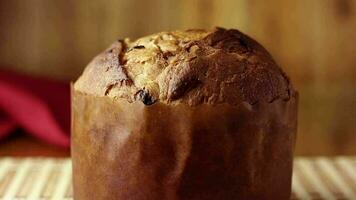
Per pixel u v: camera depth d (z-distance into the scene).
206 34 0.50
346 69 1.05
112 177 0.47
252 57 0.48
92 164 0.48
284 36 1.03
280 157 0.49
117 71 0.47
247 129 0.46
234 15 1.02
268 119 0.47
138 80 0.47
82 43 1.01
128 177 0.46
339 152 0.87
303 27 1.03
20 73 0.99
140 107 0.45
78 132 0.49
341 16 1.04
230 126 0.45
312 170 0.67
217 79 0.46
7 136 0.85
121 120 0.46
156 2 1.00
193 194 0.46
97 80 0.48
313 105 1.03
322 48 1.04
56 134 0.80
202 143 0.45
